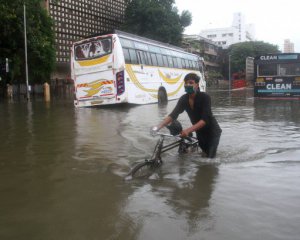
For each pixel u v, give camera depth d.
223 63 93.00
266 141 7.90
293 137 8.41
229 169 5.68
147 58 19.66
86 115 14.16
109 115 13.92
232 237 3.36
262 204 4.16
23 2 29.20
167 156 6.55
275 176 5.25
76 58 18.06
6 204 4.30
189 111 6.56
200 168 5.76
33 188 4.89
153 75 20.20
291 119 11.92
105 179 5.26
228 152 6.84
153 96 20.19
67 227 3.64
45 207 4.19
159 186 4.89
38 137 8.89
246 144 7.57
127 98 17.41
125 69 17.34
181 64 24.30
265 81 22.11
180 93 24.05
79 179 5.28
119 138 8.50
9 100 27.61
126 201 4.33
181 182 5.04
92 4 43.69
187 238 3.36
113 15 47.19
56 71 40.22
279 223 3.64
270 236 3.37
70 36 40.91
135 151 7.07
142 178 5.27
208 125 6.46
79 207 4.17
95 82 17.67
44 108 18.55
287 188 4.71
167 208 4.09
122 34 17.69
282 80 21.75
